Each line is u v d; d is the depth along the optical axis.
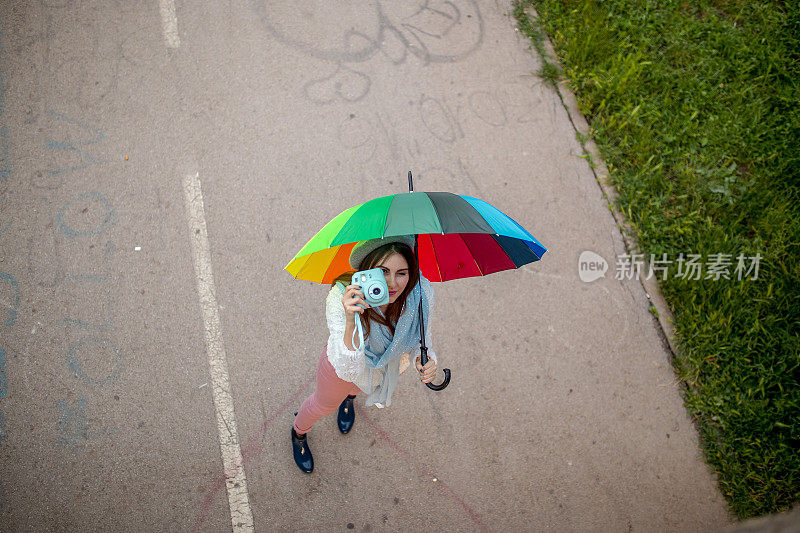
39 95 4.52
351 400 3.47
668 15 5.70
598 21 5.51
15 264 3.87
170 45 4.89
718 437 3.82
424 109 4.95
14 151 4.26
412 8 5.47
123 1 5.03
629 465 3.69
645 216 4.60
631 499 3.59
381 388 2.77
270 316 3.93
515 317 4.11
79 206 4.12
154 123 4.53
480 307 4.12
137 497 3.30
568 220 4.57
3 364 3.55
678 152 4.96
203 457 3.45
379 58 5.14
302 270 2.44
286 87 4.86
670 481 3.66
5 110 4.41
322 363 2.61
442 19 5.46
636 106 5.15
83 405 3.50
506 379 3.89
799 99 5.28
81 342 3.69
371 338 2.45
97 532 3.19
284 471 3.46
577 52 5.32
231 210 4.27
